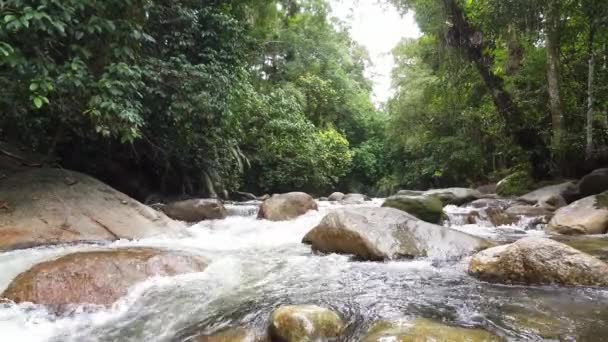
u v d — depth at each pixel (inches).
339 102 987.3
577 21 322.0
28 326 105.9
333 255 188.7
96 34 209.9
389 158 969.5
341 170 826.2
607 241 195.6
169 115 307.1
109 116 210.4
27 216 187.6
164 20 320.8
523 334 95.1
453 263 168.7
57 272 124.6
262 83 746.8
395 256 174.9
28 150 310.0
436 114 665.6
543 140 394.0
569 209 245.1
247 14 511.5
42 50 190.2
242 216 335.6
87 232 192.4
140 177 433.7
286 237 240.1
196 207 306.3
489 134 493.0
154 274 136.9
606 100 340.8
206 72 316.2
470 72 430.9
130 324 109.0
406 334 90.0
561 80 369.7
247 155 617.0
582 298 120.4
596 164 351.6
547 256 137.8
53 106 255.4
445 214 299.7
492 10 326.3
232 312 116.6
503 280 140.3
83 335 102.7
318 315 98.7
